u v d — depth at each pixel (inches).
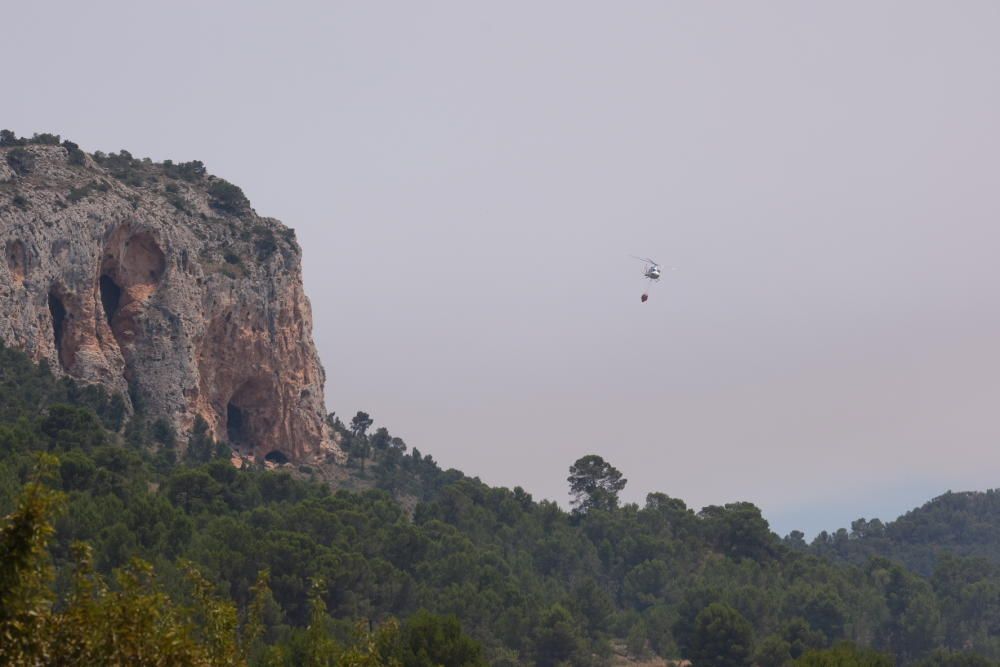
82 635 2869.1
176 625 3213.6
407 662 7032.5
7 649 2664.9
